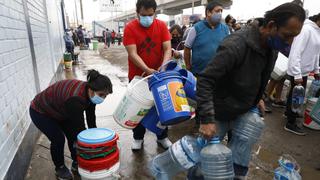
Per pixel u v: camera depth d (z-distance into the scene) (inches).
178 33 231.3
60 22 601.3
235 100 79.5
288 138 153.6
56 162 108.2
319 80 181.8
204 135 74.0
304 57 156.5
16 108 119.1
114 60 556.1
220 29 139.9
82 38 913.5
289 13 63.2
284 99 223.3
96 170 88.5
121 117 104.6
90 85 94.0
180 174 113.0
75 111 94.3
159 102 91.6
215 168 76.9
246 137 84.8
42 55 221.6
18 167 107.2
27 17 164.1
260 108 92.7
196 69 142.7
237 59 71.4
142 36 118.6
